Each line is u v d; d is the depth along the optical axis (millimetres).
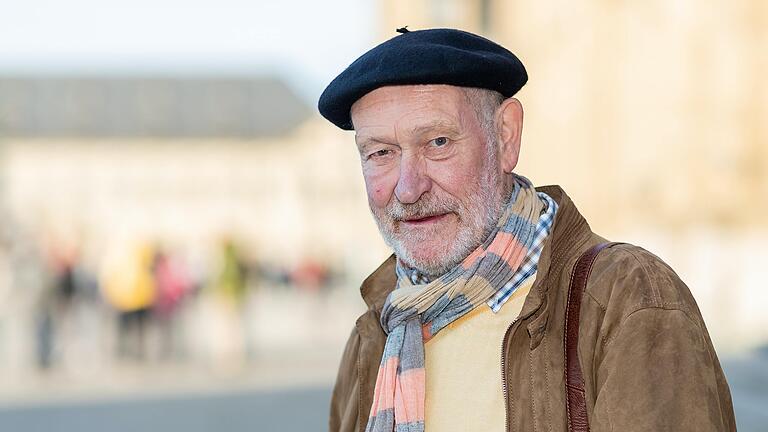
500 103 1844
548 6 22406
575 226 1822
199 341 17812
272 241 69000
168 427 8734
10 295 17234
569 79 22125
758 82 20562
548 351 1692
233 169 71125
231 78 82875
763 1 20594
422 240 1806
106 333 16984
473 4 22344
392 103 1773
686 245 20344
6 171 71938
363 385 1955
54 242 15359
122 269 14734
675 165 20828
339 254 59781
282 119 81125
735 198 20422
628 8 21391
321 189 68312
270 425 8664
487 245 1820
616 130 21500
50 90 80188
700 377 1532
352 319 24500
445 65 1736
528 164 23203
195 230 71500
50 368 14000
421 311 1846
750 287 19281
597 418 1577
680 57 20953
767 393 7727
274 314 26266
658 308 1586
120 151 72500
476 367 1795
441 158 1775
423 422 1789
